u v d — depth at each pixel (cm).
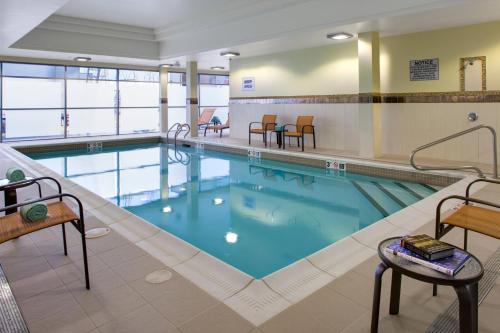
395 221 370
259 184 651
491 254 277
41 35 887
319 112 888
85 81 1230
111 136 1170
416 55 709
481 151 651
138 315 200
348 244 312
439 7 512
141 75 1327
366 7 588
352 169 698
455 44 660
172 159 914
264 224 447
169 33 1002
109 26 947
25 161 709
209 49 907
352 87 816
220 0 736
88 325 191
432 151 707
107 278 240
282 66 961
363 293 223
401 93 738
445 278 145
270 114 1009
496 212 246
